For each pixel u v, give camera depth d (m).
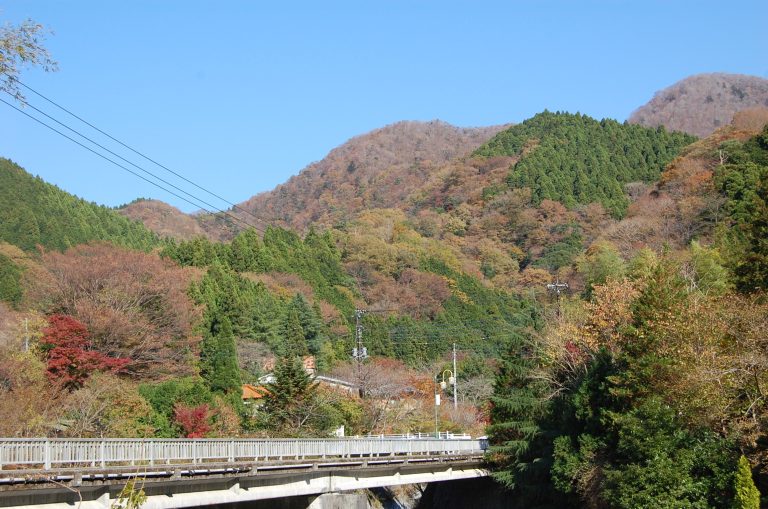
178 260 88.38
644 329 33.69
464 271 117.38
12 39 19.59
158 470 25.48
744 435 27.33
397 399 71.25
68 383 43.38
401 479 42.06
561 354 45.06
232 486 29.83
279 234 108.38
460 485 53.47
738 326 30.39
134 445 25.28
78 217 98.44
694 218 80.62
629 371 33.25
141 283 59.25
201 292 72.75
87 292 57.03
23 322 46.41
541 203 132.50
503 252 127.69
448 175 169.25
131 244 100.56
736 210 74.69
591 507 34.25
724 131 102.19
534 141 167.88
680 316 32.25
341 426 55.12
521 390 47.19
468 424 70.56
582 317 48.16
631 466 29.89
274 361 71.50
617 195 134.25
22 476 20.84
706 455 28.89
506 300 109.44
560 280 98.19
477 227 136.12
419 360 85.75
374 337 86.50
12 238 81.00
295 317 79.12
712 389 28.31
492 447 46.28
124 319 52.94
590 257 85.00
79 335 46.31
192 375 55.34
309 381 49.25
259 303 79.25
